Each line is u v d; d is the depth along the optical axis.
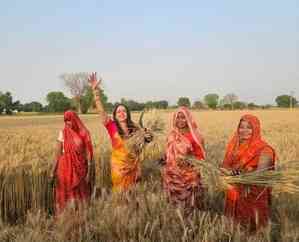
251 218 4.60
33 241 3.95
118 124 6.41
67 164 6.27
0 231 4.61
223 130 22.56
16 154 8.06
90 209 4.57
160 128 6.56
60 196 6.28
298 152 10.63
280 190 4.35
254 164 4.68
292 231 4.02
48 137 15.16
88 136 6.51
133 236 3.90
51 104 102.00
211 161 4.96
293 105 105.00
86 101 74.44
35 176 6.74
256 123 4.73
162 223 4.05
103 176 8.28
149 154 6.78
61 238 3.97
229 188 4.44
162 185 6.12
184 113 5.34
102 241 3.96
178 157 5.26
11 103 100.19
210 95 101.25
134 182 6.34
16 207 6.51
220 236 3.76
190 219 4.09
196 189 5.24
